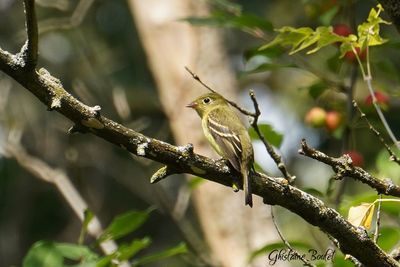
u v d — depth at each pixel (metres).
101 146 16.75
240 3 17.97
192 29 13.08
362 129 16.11
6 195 17.81
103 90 16.11
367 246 6.16
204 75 12.96
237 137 8.91
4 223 17.72
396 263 6.22
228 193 12.31
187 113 12.86
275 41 7.80
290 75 19.09
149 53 13.31
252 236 12.15
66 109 5.47
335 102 10.62
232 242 12.18
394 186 6.37
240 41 18.30
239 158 7.92
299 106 18.66
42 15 17.72
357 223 6.47
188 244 12.52
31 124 16.64
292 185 6.55
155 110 17.52
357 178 6.32
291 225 16.81
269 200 6.17
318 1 10.25
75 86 14.98
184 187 12.92
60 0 16.27
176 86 12.96
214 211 12.35
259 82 19.17
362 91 13.91
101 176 17.28
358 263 6.47
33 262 7.82
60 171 13.18
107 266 8.49
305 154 6.24
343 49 7.64
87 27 17.95
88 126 5.56
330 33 7.54
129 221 8.66
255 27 9.89
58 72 17.73
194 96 12.88
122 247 8.43
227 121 9.22
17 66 5.36
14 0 17.84
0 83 16.20
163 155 5.76
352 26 9.85
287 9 17.78
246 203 6.05
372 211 6.50
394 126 14.96
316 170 18.42
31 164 13.30
